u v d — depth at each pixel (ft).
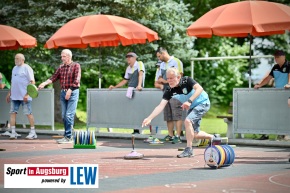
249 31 74.84
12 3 119.75
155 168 50.96
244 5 77.71
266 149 69.41
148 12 114.93
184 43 122.93
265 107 75.77
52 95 94.94
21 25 115.65
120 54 116.98
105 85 169.17
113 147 71.26
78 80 76.84
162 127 83.76
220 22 76.74
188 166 52.37
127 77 86.79
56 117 118.21
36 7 115.24
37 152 64.64
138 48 117.80
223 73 171.63
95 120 91.25
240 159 57.98
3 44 96.99
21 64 84.02
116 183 42.55
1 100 103.40
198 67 169.17
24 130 99.04
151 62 116.67
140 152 64.75
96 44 98.37
